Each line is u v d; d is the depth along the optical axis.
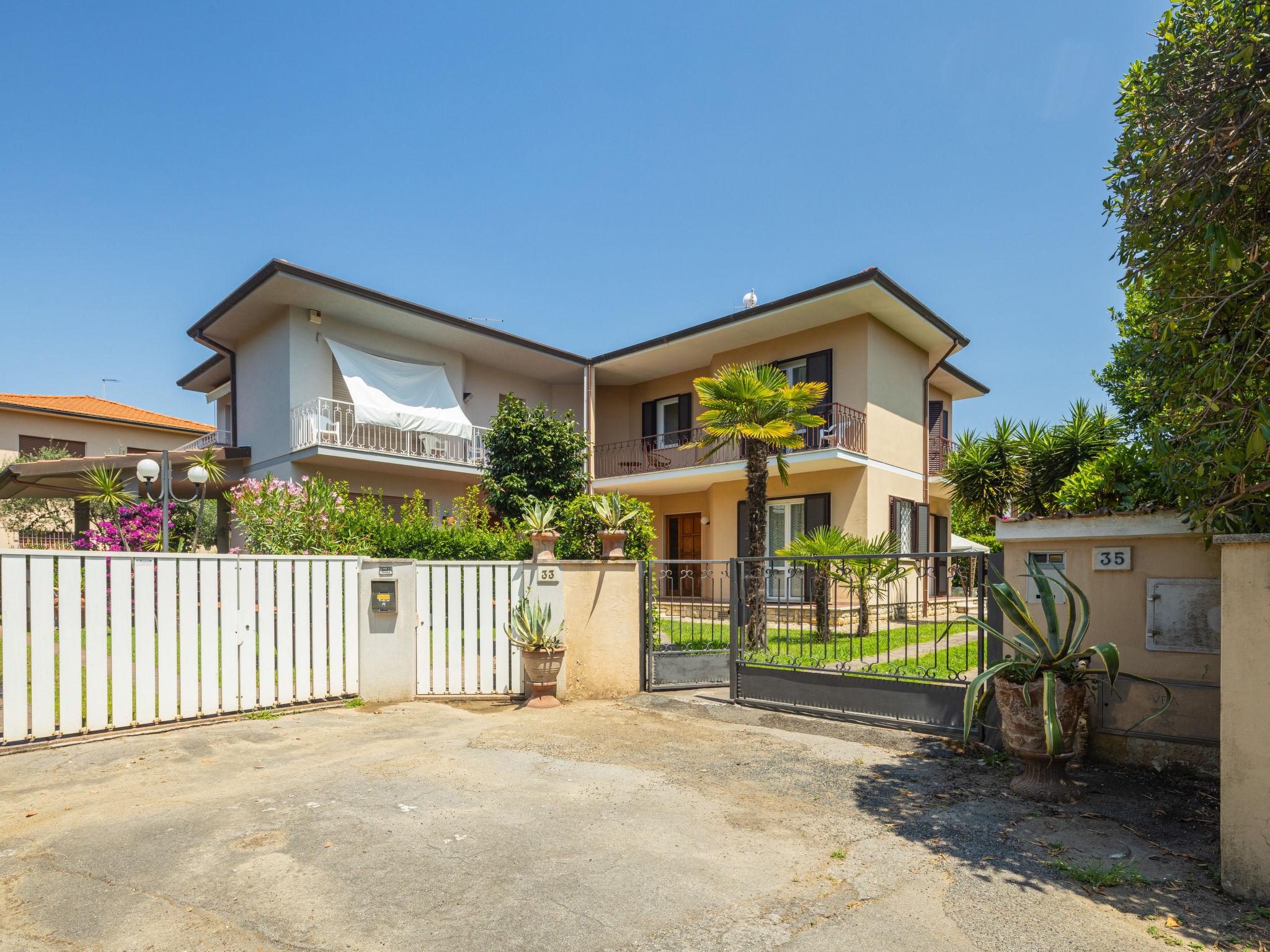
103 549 14.55
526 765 5.21
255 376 17.00
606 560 8.07
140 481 11.91
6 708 5.50
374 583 7.45
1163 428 4.29
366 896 3.11
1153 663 4.97
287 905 3.02
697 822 4.07
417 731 6.23
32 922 2.87
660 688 7.98
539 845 3.71
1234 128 3.29
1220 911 2.99
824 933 2.82
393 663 7.48
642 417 22.17
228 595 6.66
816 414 16.86
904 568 7.78
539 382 21.95
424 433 17.80
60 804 4.32
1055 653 4.57
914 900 3.10
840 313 16.30
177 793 4.53
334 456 14.91
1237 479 3.54
